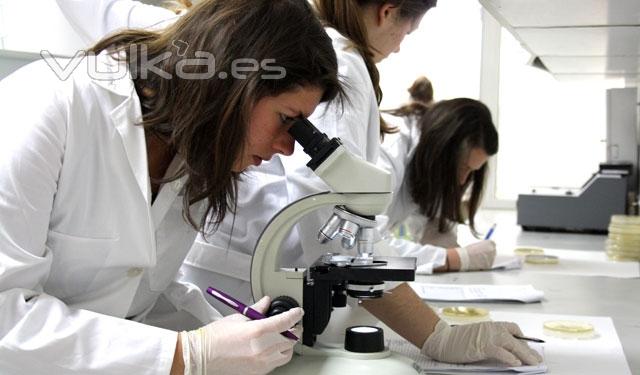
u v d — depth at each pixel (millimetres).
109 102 988
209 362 914
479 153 2346
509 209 4289
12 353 851
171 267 1180
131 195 990
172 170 1060
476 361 1237
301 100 976
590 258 2590
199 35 942
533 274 2230
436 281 2098
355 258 1099
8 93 972
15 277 892
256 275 1080
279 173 1438
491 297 1799
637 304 1770
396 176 2324
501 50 4148
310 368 1013
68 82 980
